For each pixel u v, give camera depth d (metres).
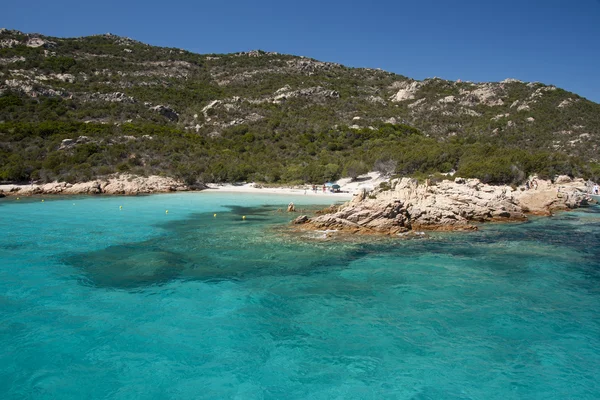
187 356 12.05
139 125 98.12
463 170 69.12
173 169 76.56
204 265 21.12
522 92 159.75
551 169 75.12
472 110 148.25
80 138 79.44
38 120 88.12
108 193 63.66
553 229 31.80
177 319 14.46
